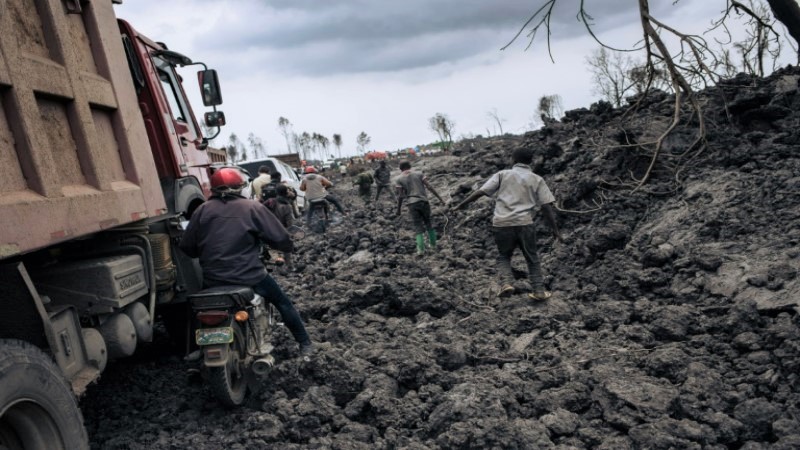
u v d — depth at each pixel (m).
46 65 3.53
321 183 14.88
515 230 6.96
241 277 4.84
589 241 7.99
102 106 4.27
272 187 11.62
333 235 13.42
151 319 4.89
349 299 7.38
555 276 7.85
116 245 4.66
